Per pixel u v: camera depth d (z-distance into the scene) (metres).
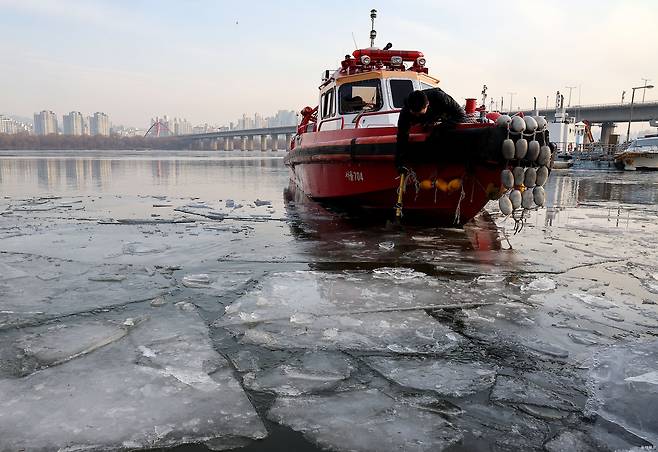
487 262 4.14
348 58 7.28
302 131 9.95
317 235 5.33
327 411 1.77
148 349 2.28
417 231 5.67
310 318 2.71
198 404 1.80
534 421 1.73
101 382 1.95
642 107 51.56
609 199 10.33
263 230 5.62
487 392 1.93
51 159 33.88
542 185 4.96
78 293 3.10
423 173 5.30
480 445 1.58
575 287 3.41
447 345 2.38
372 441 1.60
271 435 1.62
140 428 1.65
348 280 3.48
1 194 9.60
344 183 6.27
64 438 1.58
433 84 7.25
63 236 4.97
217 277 3.51
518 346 2.38
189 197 9.38
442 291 3.26
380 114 6.30
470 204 5.51
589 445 1.58
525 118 4.65
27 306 2.84
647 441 1.61
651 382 1.99
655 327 2.64
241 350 2.29
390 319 2.73
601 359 2.23
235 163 29.56
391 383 1.99
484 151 4.82
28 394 1.85
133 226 5.68
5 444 1.54
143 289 3.20
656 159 25.05
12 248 4.37
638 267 4.03
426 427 1.68
